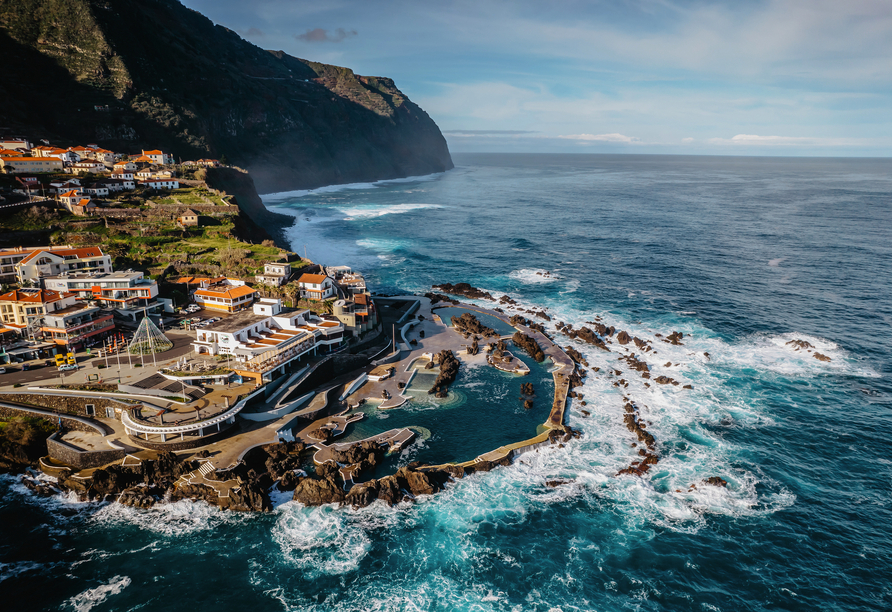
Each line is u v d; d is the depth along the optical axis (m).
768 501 57.72
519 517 55.44
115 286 88.19
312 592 46.44
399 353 90.19
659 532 53.66
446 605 45.34
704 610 45.31
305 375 75.38
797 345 92.94
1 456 60.22
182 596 45.78
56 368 71.62
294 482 58.66
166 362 74.19
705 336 98.50
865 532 53.38
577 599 46.19
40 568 48.09
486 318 108.81
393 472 61.19
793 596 46.53
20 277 88.00
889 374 83.25
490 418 72.50
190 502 56.03
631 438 68.56
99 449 59.44
